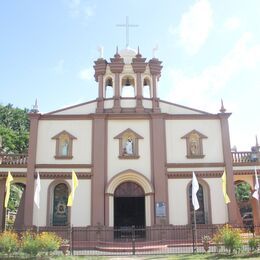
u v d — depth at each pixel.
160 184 27.34
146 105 29.70
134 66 30.34
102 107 29.28
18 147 50.81
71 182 27.50
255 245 19.75
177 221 26.98
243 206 47.66
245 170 28.72
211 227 26.67
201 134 28.73
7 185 24.81
